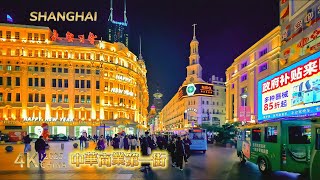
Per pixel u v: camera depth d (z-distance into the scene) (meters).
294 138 15.48
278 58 49.81
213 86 115.62
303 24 33.47
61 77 75.88
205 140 32.97
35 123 72.38
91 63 78.06
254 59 59.91
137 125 87.62
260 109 31.66
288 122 15.50
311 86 21.27
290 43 36.03
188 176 15.85
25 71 73.38
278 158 15.49
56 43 75.88
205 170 18.25
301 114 22.59
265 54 54.19
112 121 77.88
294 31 35.22
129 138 26.59
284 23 37.78
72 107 76.06
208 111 113.62
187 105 115.44
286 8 37.50
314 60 21.05
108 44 83.19
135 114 92.19
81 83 77.50
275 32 51.19
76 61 76.81
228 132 52.06
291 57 35.62
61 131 74.44
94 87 78.19
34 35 74.81
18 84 73.12
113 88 82.69
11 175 15.67
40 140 19.88
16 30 73.62
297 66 23.48
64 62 76.06
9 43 72.12
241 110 57.16
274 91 27.80
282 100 26.02
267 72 53.84
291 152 15.34
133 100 91.81
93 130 76.12
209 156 28.52
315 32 31.06
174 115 147.12
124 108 84.81
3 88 72.19
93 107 77.62
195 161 23.66
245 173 17.05
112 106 80.94
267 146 16.64
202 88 110.94
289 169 15.24
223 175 16.25
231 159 25.33
